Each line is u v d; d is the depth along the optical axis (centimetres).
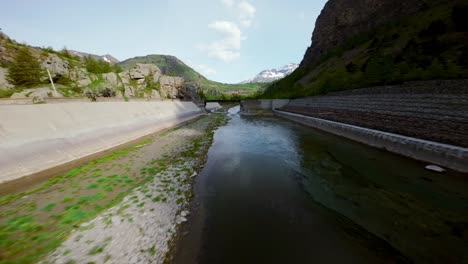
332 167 1504
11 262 593
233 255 659
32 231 737
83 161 1614
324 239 737
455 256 631
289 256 655
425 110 1700
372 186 1159
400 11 7981
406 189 1098
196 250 680
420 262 618
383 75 3528
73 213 862
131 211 895
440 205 933
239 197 1077
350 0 10700
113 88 7150
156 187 1158
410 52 3762
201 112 7669
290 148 2116
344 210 931
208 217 884
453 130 1311
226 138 2677
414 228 780
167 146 2162
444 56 2803
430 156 1353
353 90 3678
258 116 6106
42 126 1568
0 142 1238
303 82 9294
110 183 1188
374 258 641
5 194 1032
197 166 1548
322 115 3606
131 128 2653
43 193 1045
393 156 1625
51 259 607
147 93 8112
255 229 801
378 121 2123
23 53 5584
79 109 2078
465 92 1572
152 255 647
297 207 969
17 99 2273
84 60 9831
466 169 1138
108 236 723
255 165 1602
